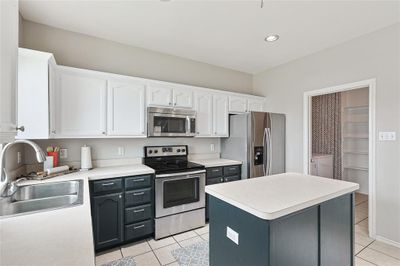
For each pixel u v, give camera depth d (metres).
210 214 1.55
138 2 2.00
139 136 2.71
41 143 2.40
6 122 0.80
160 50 3.14
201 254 2.18
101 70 2.76
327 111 4.68
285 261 1.17
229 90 3.94
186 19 2.30
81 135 2.33
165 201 2.53
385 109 2.39
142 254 2.19
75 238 0.82
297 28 2.47
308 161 3.26
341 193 1.50
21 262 0.66
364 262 2.04
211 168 2.99
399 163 2.28
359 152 4.51
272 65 3.76
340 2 1.98
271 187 1.58
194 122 3.07
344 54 2.81
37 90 1.88
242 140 3.30
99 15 2.23
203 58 3.45
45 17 2.27
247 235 1.22
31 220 1.00
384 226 2.38
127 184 2.33
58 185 1.86
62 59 2.52
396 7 2.04
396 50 2.32
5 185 1.51
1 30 0.74
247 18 2.27
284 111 3.63
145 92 2.77
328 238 1.44
